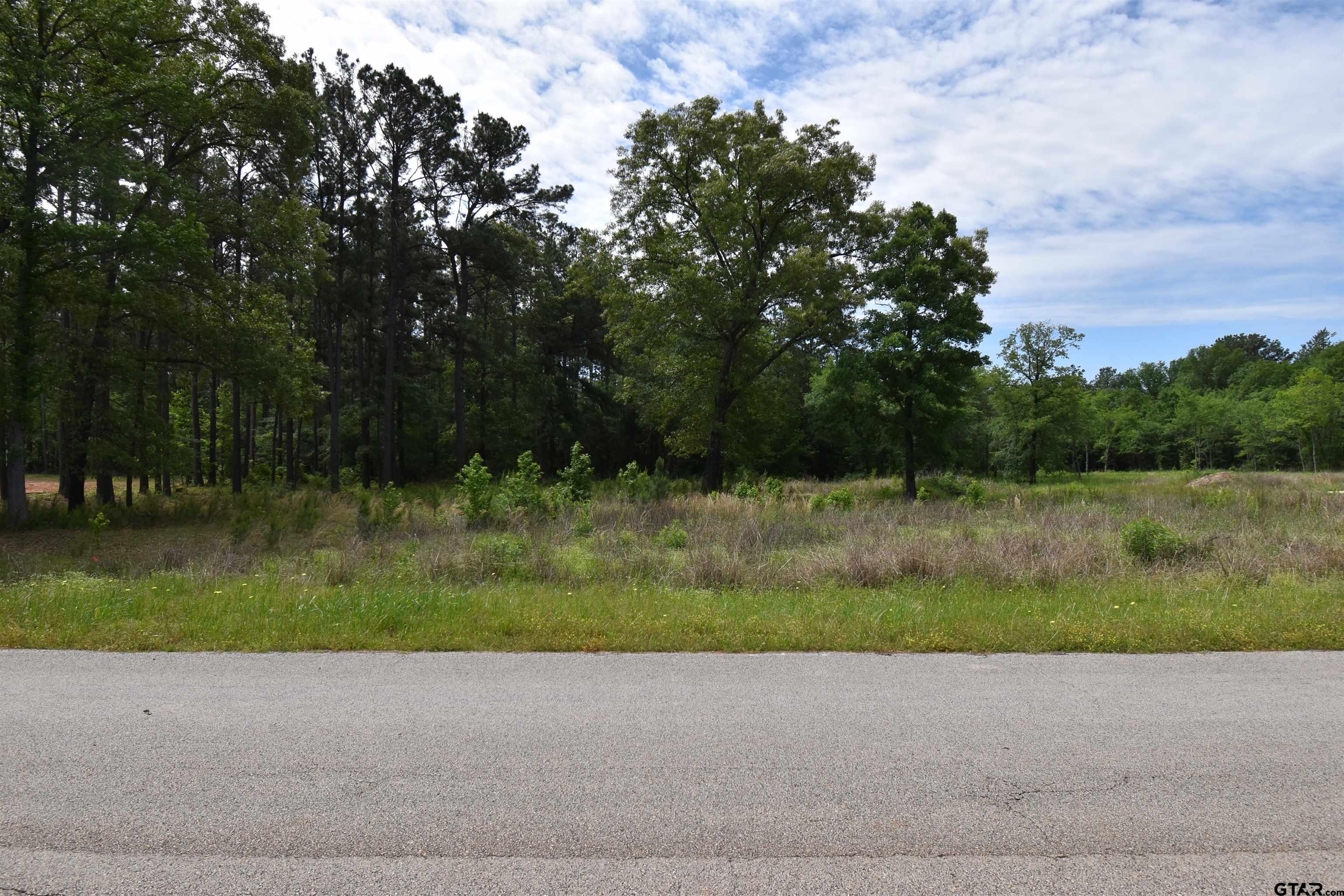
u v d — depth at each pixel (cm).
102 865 276
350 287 3275
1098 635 620
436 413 4422
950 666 548
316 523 1962
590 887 264
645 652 584
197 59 2103
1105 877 273
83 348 1934
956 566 1021
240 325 2178
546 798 332
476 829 304
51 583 928
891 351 2791
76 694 468
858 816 317
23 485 1866
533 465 1941
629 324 2781
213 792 335
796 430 4797
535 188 3625
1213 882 271
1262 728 422
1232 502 2084
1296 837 302
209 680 503
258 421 5034
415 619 677
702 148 2695
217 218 2200
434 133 3322
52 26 1844
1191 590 872
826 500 2189
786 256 2675
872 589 953
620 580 1005
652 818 314
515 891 262
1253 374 7869
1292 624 660
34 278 1736
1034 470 4284
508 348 4412
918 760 375
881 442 3122
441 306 3994
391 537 1559
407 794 334
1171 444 7038
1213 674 528
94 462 2044
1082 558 1062
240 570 1115
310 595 796
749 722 429
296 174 2336
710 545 1319
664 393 3188
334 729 413
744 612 743
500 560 1112
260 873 272
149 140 2398
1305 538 1257
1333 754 385
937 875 274
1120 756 381
